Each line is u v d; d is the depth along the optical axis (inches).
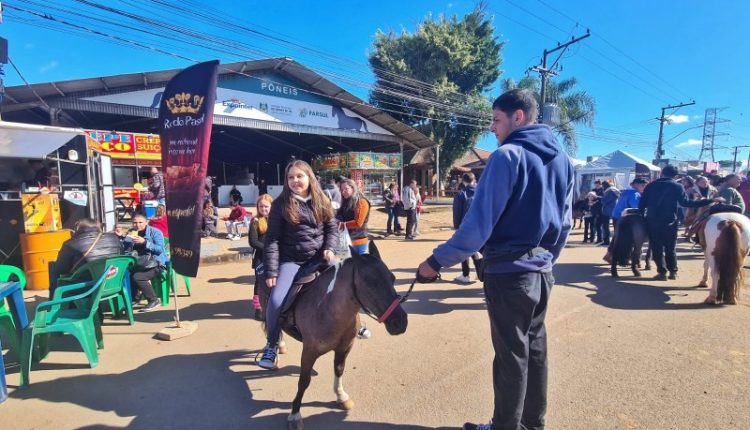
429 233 563.2
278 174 1300.4
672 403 131.0
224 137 970.7
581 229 628.4
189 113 169.3
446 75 1211.9
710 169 1268.5
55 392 142.6
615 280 287.0
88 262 180.5
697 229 268.1
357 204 213.5
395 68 1159.0
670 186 277.9
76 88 523.5
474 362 163.3
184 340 187.5
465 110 1127.0
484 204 88.0
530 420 108.2
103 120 764.6
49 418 127.2
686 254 386.0
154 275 231.6
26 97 513.0
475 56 1202.0
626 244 290.0
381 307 98.0
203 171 168.6
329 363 163.9
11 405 134.5
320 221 132.5
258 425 124.3
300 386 119.3
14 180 405.7
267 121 717.9
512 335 94.8
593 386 142.2
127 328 202.4
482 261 99.8
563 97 1133.7
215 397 139.4
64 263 187.3
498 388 99.2
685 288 264.7
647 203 287.7
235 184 1015.6
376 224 629.9
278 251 129.2
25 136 314.3
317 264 127.1
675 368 154.3
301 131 765.3
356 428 122.0
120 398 138.9
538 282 94.5
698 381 144.3
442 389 143.1
